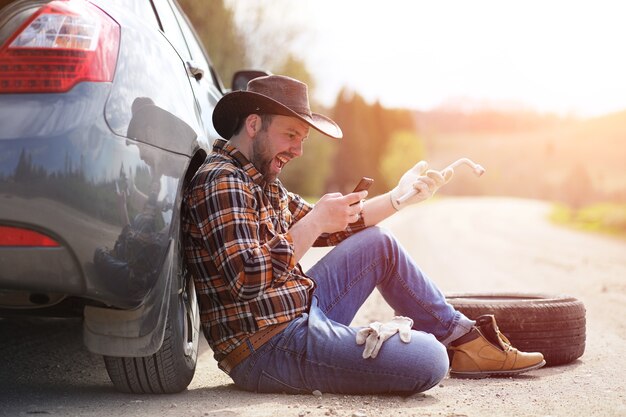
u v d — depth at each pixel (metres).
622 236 23.30
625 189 55.31
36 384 3.01
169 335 2.61
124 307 2.31
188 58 3.62
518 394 2.93
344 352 2.71
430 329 3.20
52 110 2.12
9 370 3.29
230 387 2.98
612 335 4.65
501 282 8.22
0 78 2.14
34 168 2.06
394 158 113.19
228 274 2.62
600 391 3.02
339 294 3.08
